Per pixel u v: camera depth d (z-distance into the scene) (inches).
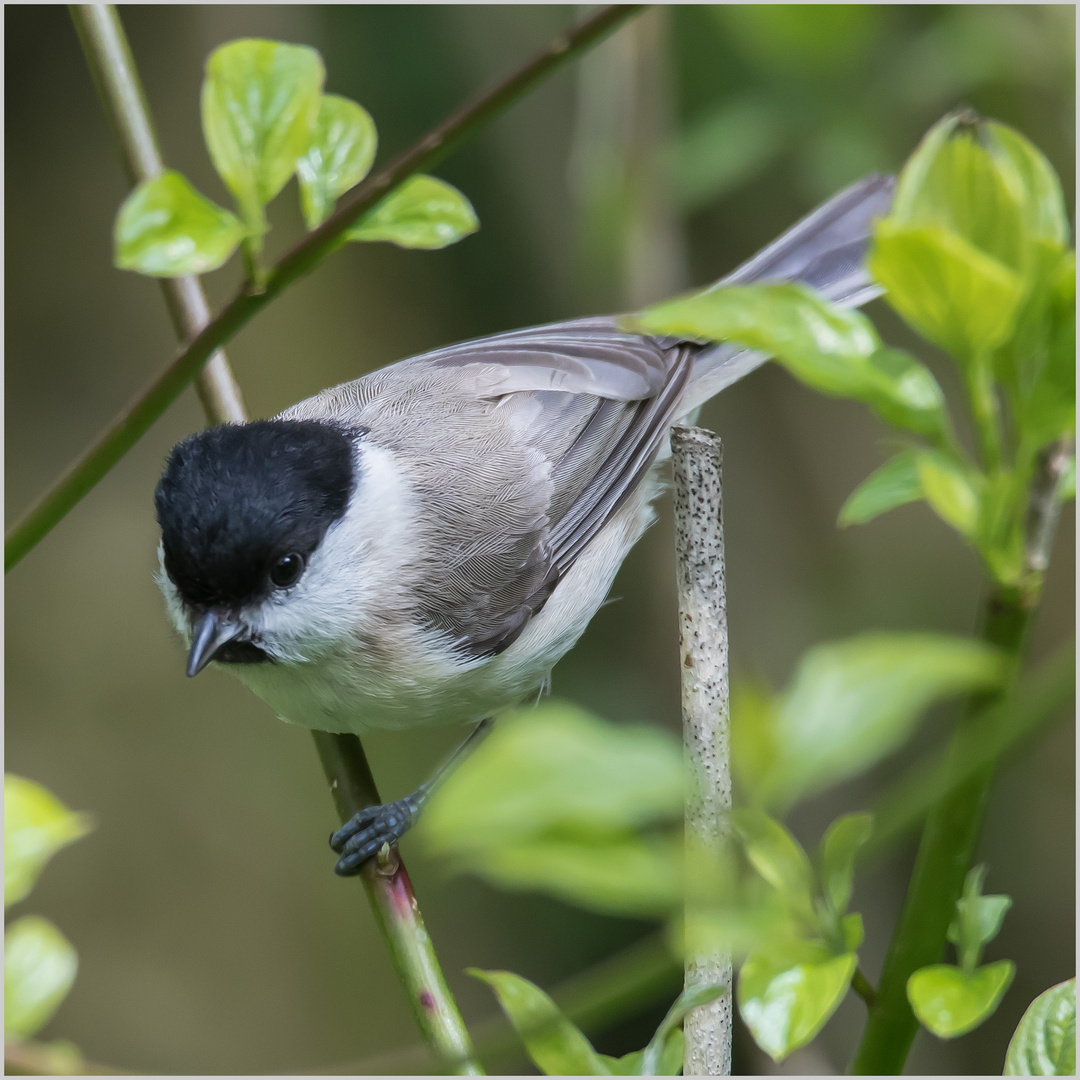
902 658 94.7
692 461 164.7
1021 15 343.0
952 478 116.1
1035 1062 125.3
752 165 348.8
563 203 511.2
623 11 156.5
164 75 499.5
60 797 496.7
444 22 499.5
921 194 113.8
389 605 269.1
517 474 303.3
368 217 166.4
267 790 517.3
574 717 88.4
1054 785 484.1
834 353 111.6
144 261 149.6
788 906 121.7
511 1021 130.0
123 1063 478.6
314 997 496.7
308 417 296.4
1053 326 113.7
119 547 521.3
